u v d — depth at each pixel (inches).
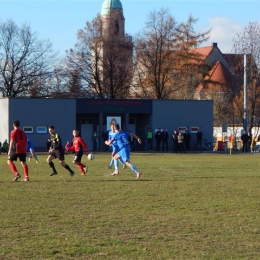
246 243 478.6
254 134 3036.4
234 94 3321.9
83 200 719.7
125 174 1139.3
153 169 1298.0
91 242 478.9
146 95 3331.7
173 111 2522.1
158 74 3257.9
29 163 1533.0
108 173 1172.5
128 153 1043.3
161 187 874.1
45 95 3253.0
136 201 712.4
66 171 1234.0
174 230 529.3
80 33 3277.6
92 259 426.3
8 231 521.7
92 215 607.2
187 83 3348.9
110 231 524.7
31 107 2335.1
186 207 663.1
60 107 2370.8
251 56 3009.4
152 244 473.1
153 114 2498.8
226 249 457.4
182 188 860.6
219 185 910.4
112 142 1049.5
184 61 3363.7
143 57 3275.1
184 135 2455.7
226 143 2630.4
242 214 615.2
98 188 856.3
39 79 3238.2
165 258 429.4
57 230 526.6
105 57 3265.3
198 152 2343.8
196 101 2549.2
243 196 764.6
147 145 2475.4
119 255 437.7
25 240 485.7
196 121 2549.2
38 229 531.2
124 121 2529.5
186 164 1503.4
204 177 1066.7
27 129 2330.2
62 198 738.2
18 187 871.1
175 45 3314.5
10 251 448.1
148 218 589.9
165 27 3265.3
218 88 3425.2
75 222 566.3
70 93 3277.6
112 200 720.3
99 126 2437.3
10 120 2309.3
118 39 3294.8
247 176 1095.0
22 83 3208.7
